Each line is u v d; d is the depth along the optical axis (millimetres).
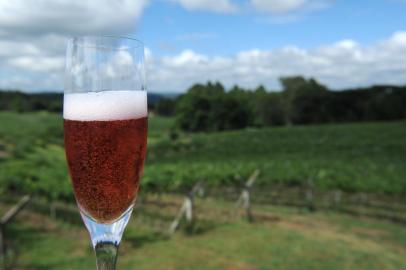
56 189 17266
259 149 58094
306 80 108812
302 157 45906
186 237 15266
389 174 26375
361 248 14094
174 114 127250
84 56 1161
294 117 102562
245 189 18969
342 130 78812
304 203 22797
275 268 11664
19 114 112750
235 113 95938
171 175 21312
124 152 1172
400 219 19750
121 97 1175
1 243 12750
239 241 14562
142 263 12266
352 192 23188
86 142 1148
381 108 98438
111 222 1192
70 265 11891
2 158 42469
